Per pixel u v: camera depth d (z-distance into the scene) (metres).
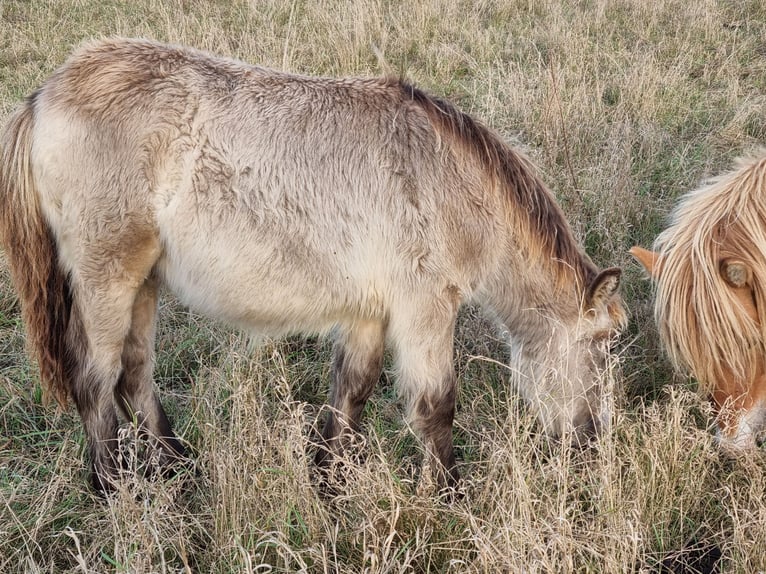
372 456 3.21
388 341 3.44
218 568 2.78
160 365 4.17
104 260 3.10
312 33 8.07
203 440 3.57
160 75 3.09
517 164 3.27
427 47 8.10
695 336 2.91
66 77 3.12
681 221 3.09
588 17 8.84
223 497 2.86
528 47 8.00
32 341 3.26
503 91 6.66
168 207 3.04
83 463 3.36
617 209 5.00
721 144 6.05
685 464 3.08
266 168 3.02
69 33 8.34
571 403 3.18
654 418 3.11
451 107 3.26
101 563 2.70
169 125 3.01
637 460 3.08
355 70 7.29
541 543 2.51
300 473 2.92
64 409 3.32
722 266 2.80
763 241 2.80
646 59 7.39
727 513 2.91
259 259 3.07
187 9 9.06
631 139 5.88
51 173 3.05
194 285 3.20
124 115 3.01
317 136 3.06
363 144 3.06
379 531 2.79
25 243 3.16
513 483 2.77
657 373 3.97
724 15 9.22
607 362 3.17
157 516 2.77
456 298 3.15
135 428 3.18
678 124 6.47
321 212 3.04
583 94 6.48
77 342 3.19
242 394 3.25
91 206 3.03
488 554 2.49
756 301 2.81
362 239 3.05
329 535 2.78
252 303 3.18
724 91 7.09
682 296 2.91
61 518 3.05
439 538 2.85
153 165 3.01
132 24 8.50
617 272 3.06
